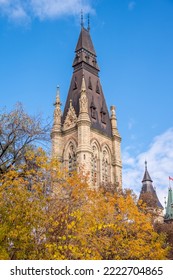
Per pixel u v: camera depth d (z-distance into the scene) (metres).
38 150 27.95
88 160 90.50
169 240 66.44
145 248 30.23
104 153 99.44
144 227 33.19
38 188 23.67
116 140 103.06
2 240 19.83
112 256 29.16
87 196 30.97
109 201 37.41
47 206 23.62
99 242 28.16
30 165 27.45
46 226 22.08
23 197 21.31
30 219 20.86
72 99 105.44
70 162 95.69
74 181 28.83
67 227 22.16
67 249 21.39
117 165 100.19
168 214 124.56
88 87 106.31
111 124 105.94
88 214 25.77
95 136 98.00
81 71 108.69
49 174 26.38
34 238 21.11
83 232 23.44
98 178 93.44
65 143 98.81
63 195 26.20
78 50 113.19
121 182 99.06
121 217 31.72
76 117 99.06
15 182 22.09
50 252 20.38
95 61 113.38
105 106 107.56
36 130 32.31
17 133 31.33
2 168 29.59
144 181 120.31
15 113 32.16
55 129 100.31
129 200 38.34
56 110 103.62
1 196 21.11
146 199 76.25
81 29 117.19
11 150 31.06
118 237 29.67
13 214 20.47
